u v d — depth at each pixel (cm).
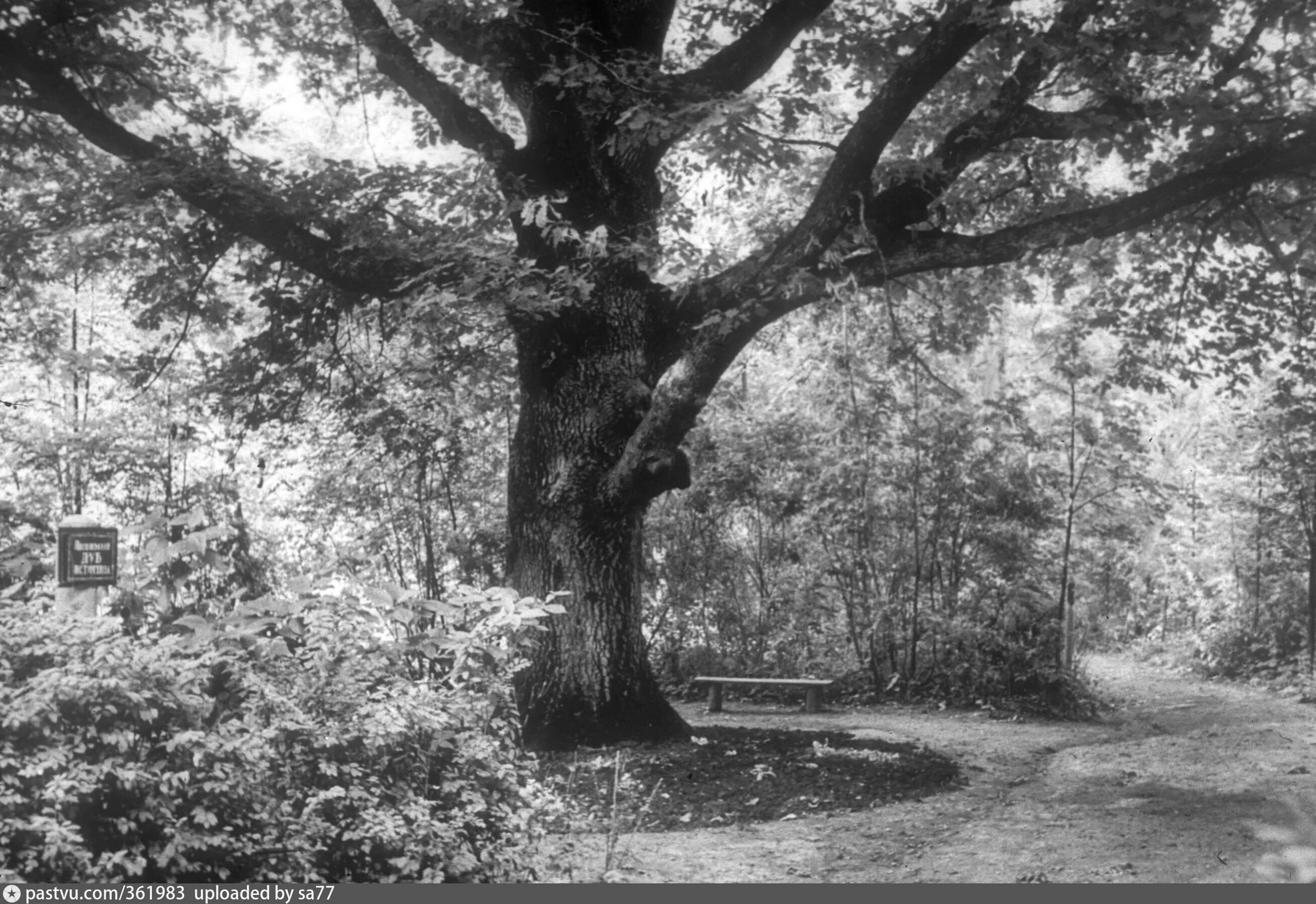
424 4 1245
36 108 1289
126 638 503
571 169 1288
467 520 1820
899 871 757
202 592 691
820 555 1998
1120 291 1677
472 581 1742
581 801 989
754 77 1350
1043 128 1258
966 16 1148
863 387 1945
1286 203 1377
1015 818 935
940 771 1134
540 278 1181
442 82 1393
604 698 1241
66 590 590
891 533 1981
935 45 1174
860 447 1945
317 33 1546
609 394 1280
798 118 1398
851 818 943
